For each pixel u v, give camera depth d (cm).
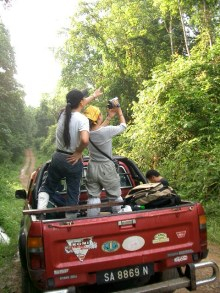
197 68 1324
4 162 3503
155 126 1321
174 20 2278
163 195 414
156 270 378
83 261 346
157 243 373
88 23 2459
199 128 1197
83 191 553
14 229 870
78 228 344
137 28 2303
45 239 336
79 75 3066
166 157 1255
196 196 938
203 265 377
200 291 466
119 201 417
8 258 641
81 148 390
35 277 335
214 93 1292
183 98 1198
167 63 1697
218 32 1583
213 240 705
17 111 4522
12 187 1784
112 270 360
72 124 397
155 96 1338
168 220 375
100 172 424
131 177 575
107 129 421
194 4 1789
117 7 2356
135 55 2336
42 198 421
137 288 360
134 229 361
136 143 1429
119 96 2433
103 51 2466
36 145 6719
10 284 523
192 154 1080
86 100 433
